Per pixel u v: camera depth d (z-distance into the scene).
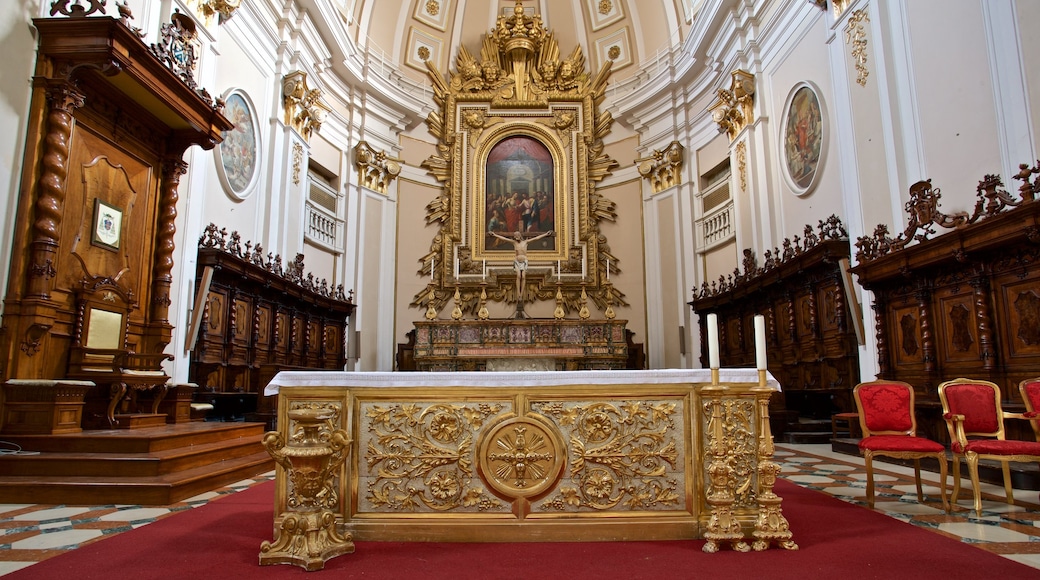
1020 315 5.78
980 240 5.80
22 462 4.84
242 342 9.66
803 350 9.75
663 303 14.44
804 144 9.95
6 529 3.78
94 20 5.61
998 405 4.69
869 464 4.39
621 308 15.05
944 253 6.26
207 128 7.27
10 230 5.46
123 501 4.55
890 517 4.01
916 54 7.22
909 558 3.07
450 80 16.19
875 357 7.81
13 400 5.20
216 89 9.28
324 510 3.31
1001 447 4.08
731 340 12.48
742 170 11.84
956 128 6.64
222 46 9.48
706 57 13.12
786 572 2.88
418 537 3.54
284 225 11.41
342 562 3.10
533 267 15.12
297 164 11.95
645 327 14.74
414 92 15.69
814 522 3.87
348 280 13.83
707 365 12.98
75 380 5.68
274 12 11.02
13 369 5.33
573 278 15.02
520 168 15.73
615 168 15.71
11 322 5.37
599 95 16.12
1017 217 5.33
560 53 16.44
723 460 3.42
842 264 8.30
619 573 2.89
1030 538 3.48
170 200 7.50
